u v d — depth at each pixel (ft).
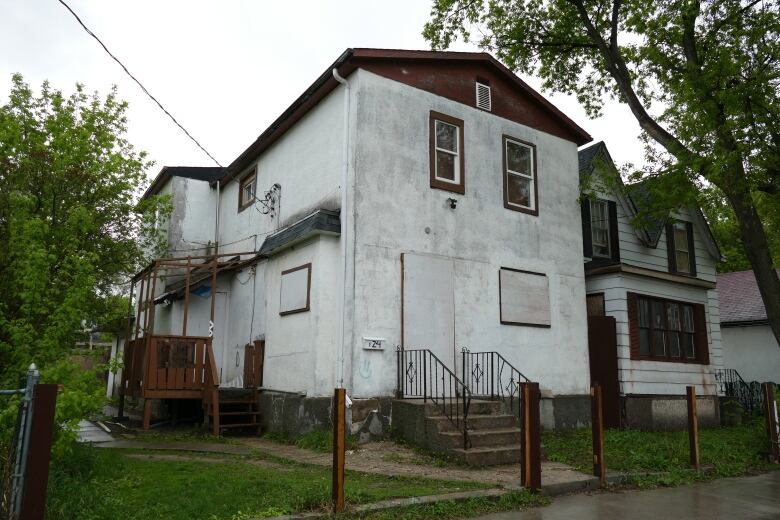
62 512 16.57
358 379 32.96
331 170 37.37
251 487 20.83
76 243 25.75
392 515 18.84
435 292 36.81
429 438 29.99
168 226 55.36
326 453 30.01
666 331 51.29
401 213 36.32
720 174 36.37
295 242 37.68
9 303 22.97
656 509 21.98
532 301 41.70
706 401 51.01
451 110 40.09
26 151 30.40
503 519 19.79
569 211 45.85
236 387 43.34
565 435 39.11
